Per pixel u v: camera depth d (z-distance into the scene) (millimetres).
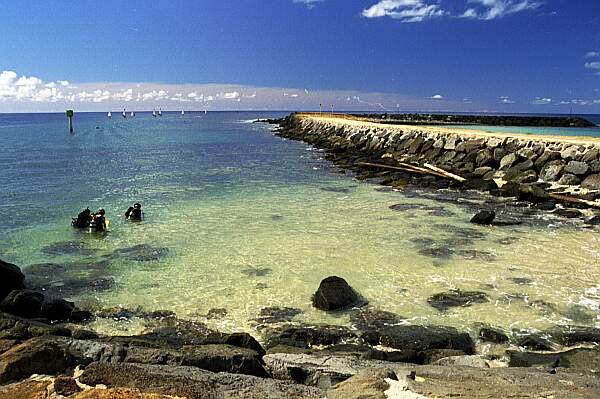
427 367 7238
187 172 33469
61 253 15062
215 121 139625
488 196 23891
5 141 61094
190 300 11633
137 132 83688
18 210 20906
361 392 5984
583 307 11086
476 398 5852
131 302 11562
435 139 35781
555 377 6840
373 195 24500
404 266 13773
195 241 16234
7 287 11844
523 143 29266
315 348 9492
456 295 11750
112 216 19844
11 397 5492
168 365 6758
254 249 15359
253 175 31859
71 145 55750
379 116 91938
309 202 22781
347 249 15328
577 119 72688
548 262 14062
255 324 10453
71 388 5711
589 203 20562
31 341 6855
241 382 6250
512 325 10266
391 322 10453
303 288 12289
